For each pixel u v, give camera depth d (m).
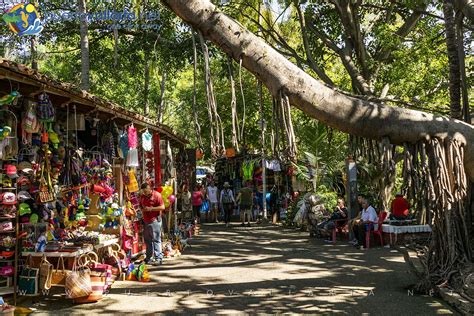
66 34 17.42
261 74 4.07
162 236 11.09
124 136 9.35
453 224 6.48
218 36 3.95
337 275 8.39
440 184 5.66
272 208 19.81
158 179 12.18
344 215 13.67
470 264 6.44
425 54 13.78
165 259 10.27
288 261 9.98
